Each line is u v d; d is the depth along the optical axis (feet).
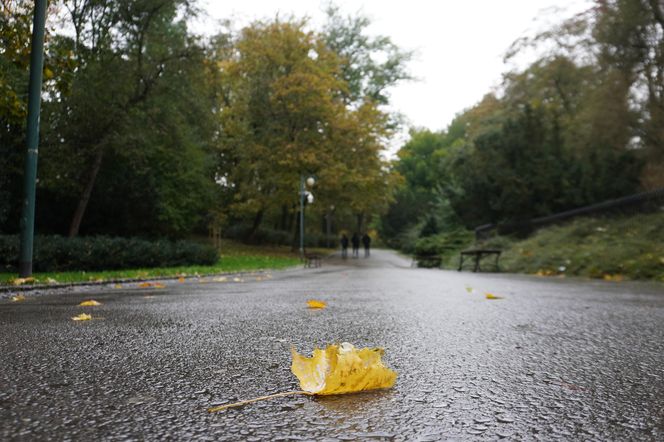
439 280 40.01
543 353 10.06
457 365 8.96
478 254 60.85
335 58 115.14
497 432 5.57
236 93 117.19
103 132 58.49
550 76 84.43
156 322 14.47
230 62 107.96
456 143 199.21
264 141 109.40
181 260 55.83
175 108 63.05
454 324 14.12
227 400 6.70
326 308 18.33
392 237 221.46
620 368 8.76
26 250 31.07
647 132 60.64
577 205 64.75
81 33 54.29
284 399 6.68
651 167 61.36
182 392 7.09
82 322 14.49
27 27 33.27
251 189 108.68
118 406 6.43
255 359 9.36
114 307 18.90
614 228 50.24
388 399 6.73
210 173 110.11
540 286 31.58
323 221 246.06
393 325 13.89
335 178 103.09
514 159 73.41
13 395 6.91
